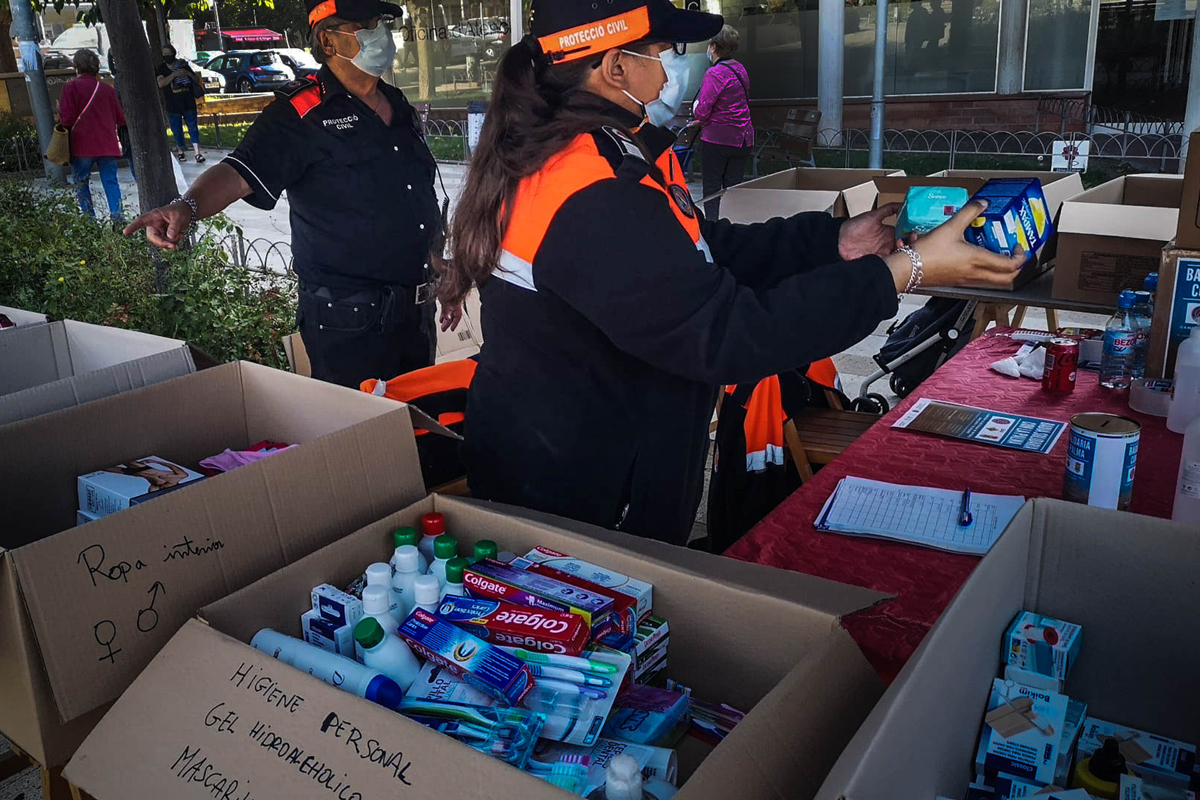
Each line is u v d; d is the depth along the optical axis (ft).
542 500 5.66
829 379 10.67
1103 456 5.81
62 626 3.92
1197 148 7.29
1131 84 37.29
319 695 3.49
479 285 5.52
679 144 26.99
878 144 31.48
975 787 3.75
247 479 4.57
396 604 4.38
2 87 50.72
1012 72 37.58
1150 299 8.66
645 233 4.73
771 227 6.69
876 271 4.88
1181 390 7.11
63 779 4.12
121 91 16.21
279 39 124.26
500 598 4.19
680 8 5.22
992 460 6.93
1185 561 3.90
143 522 4.20
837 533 5.93
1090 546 4.09
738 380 4.82
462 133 46.96
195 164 47.85
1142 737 4.03
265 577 4.28
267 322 15.97
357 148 9.25
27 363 7.72
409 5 56.18
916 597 5.17
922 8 38.55
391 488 5.23
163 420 6.19
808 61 40.32
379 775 3.20
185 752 3.59
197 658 3.83
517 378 5.54
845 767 2.65
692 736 4.07
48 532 5.69
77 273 17.29
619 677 3.82
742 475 9.09
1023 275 11.66
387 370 9.95
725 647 4.10
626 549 4.41
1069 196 12.61
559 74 5.17
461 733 3.61
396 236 9.57
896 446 7.29
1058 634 4.05
